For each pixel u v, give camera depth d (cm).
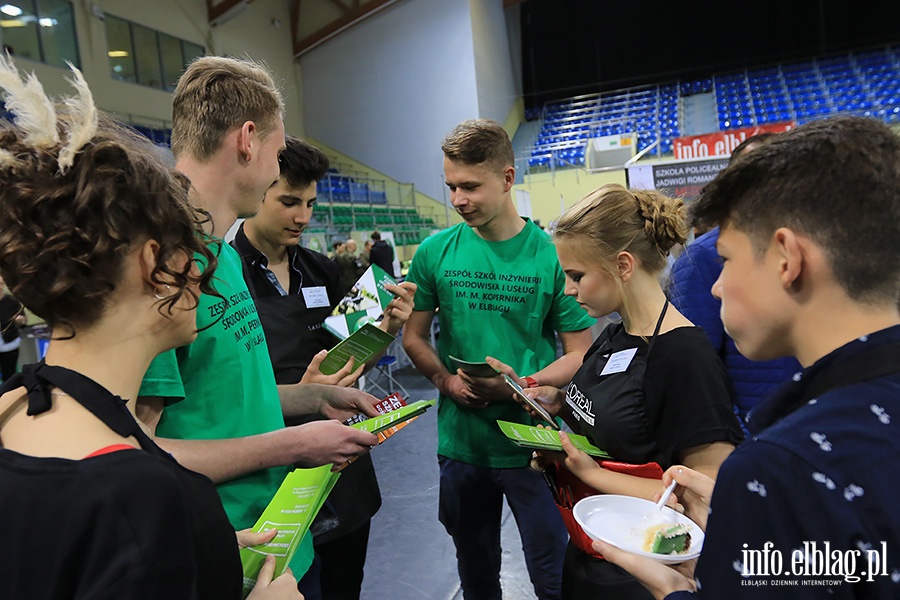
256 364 115
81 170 55
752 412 65
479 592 195
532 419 180
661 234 119
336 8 1274
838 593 49
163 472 53
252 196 115
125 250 58
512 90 1502
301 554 124
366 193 1144
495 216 182
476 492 188
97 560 48
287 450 103
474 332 186
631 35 1539
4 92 58
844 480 49
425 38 1234
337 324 171
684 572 88
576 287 129
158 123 977
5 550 49
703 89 1473
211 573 57
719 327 169
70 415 56
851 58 1419
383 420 121
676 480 98
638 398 116
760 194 58
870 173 53
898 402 51
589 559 120
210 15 1088
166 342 67
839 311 56
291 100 1308
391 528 288
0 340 427
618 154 930
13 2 766
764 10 1464
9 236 54
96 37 873
